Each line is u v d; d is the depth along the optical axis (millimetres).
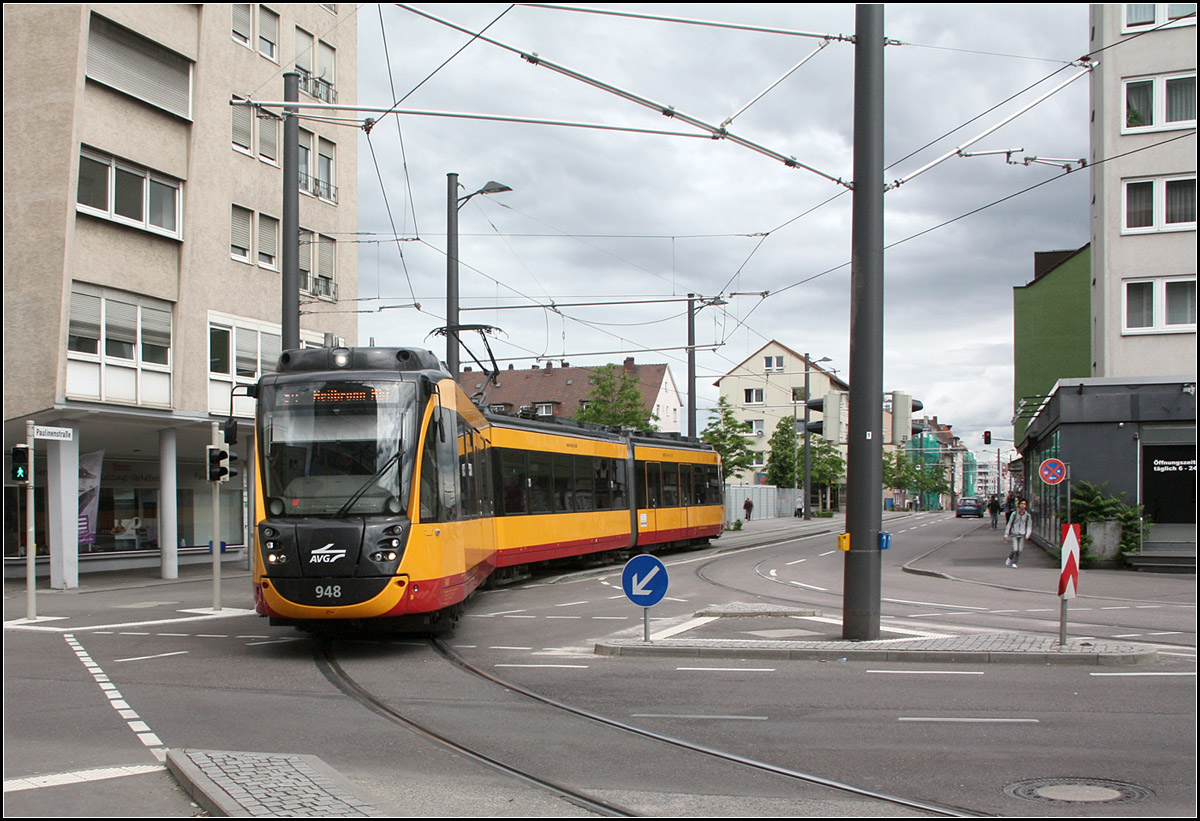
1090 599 19250
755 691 9852
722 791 6383
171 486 26891
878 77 12609
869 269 12656
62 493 23844
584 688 10141
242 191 29406
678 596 19750
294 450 12617
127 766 7031
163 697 9844
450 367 23391
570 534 24578
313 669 11547
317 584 12117
